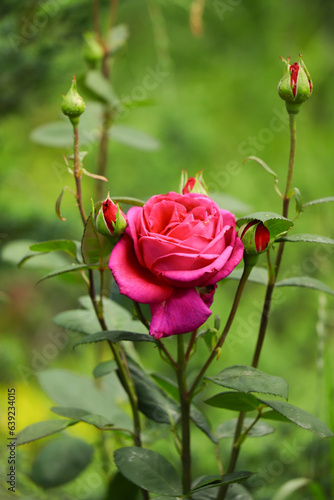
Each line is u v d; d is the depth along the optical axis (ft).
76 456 3.76
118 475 3.49
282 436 4.45
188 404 3.25
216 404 3.23
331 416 3.80
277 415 3.23
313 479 4.11
